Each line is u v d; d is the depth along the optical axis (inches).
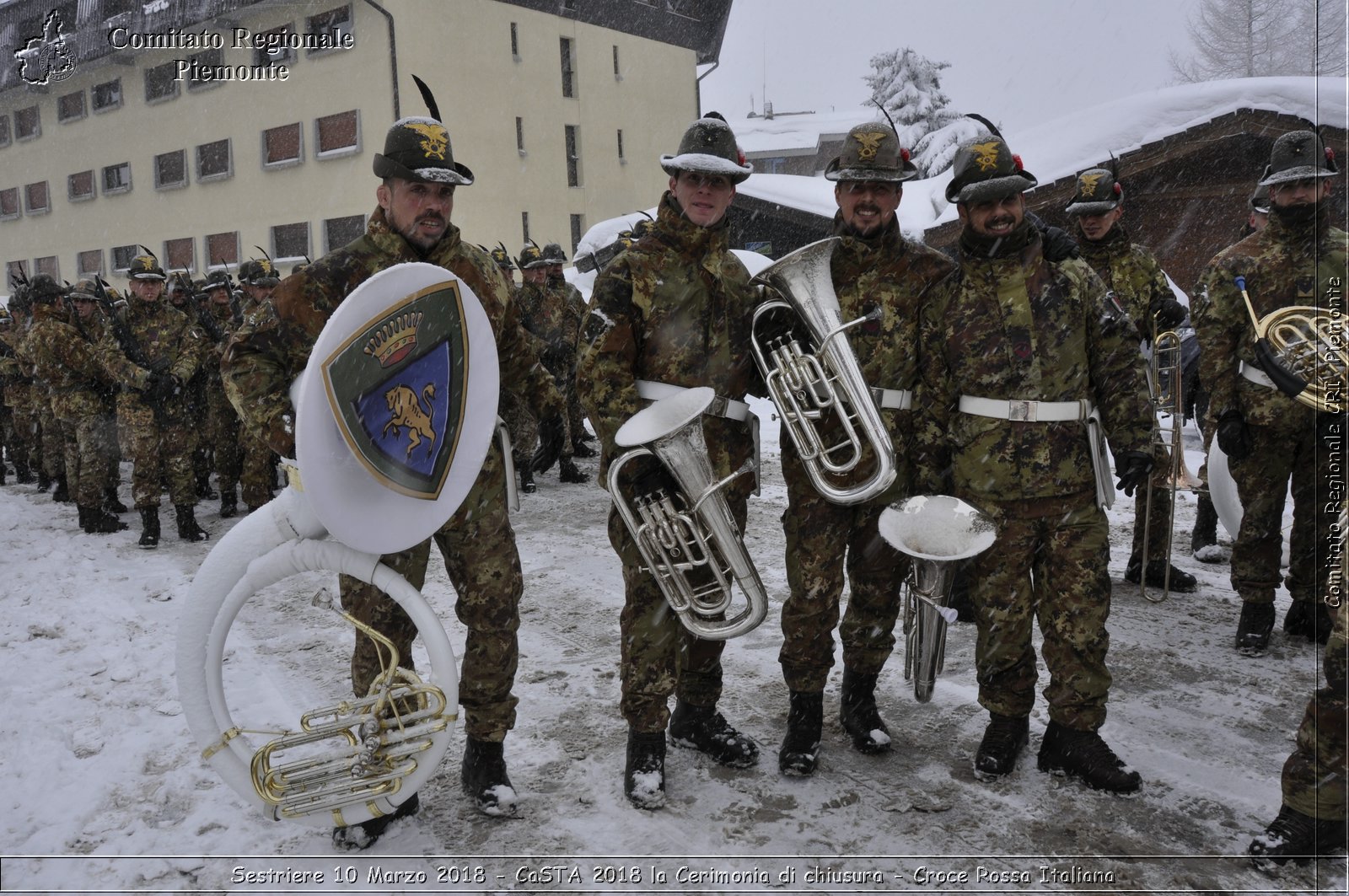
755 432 133.3
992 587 131.1
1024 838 117.3
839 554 132.6
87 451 315.3
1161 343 200.2
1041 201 538.9
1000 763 130.7
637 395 124.4
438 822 124.6
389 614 123.1
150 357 289.6
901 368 133.0
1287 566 195.2
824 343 119.6
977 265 129.2
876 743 139.8
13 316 447.2
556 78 1164.5
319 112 1016.9
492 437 116.1
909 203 595.8
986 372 128.6
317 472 99.1
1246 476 171.9
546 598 222.8
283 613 219.6
